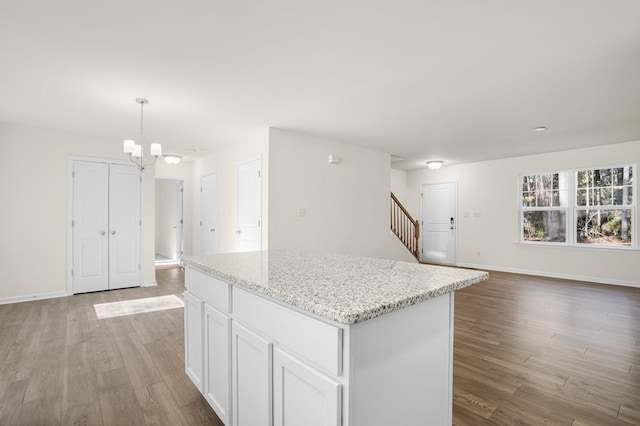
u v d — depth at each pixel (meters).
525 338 3.00
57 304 4.13
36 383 2.21
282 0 1.83
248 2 1.85
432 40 2.26
